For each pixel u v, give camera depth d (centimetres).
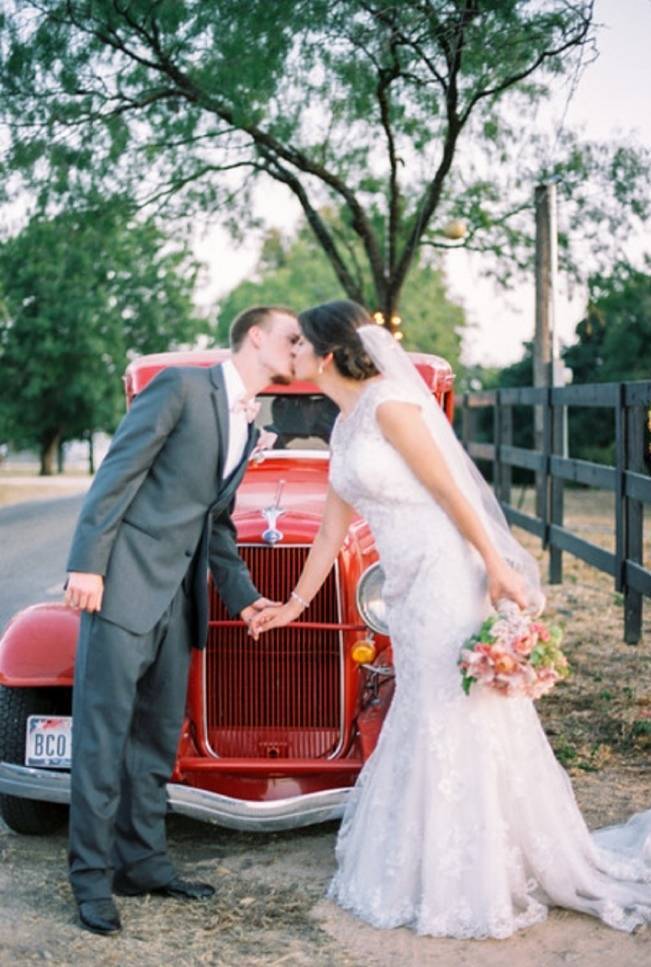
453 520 404
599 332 3300
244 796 454
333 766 452
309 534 462
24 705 476
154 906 416
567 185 1584
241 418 421
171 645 418
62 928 398
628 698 686
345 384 413
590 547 969
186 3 1245
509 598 396
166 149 1541
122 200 1509
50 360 4047
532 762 403
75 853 402
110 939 389
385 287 1622
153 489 412
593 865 417
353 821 423
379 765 412
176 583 411
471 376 5200
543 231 1543
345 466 408
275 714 470
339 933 393
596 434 3022
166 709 420
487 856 390
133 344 4222
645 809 503
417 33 1259
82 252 1633
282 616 436
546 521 1174
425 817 396
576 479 1038
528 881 405
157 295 4122
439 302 5022
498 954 377
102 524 397
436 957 375
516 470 2839
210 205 1631
